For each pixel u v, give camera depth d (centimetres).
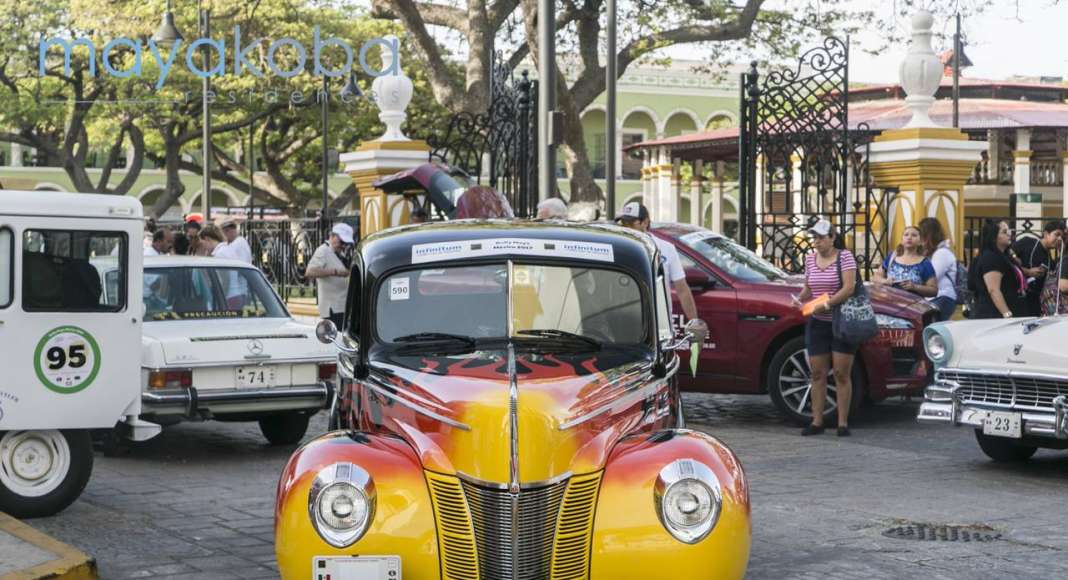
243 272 1243
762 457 1138
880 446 1200
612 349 684
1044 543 805
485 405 583
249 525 852
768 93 1747
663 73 6303
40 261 851
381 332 689
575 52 2720
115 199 871
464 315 689
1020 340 1013
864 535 825
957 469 1078
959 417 1041
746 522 570
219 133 4362
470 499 566
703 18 2395
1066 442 1050
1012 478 1037
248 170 4600
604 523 564
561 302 691
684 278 1164
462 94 2262
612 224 774
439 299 693
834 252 1235
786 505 921
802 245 2055
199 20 3250
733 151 2991
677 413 694
